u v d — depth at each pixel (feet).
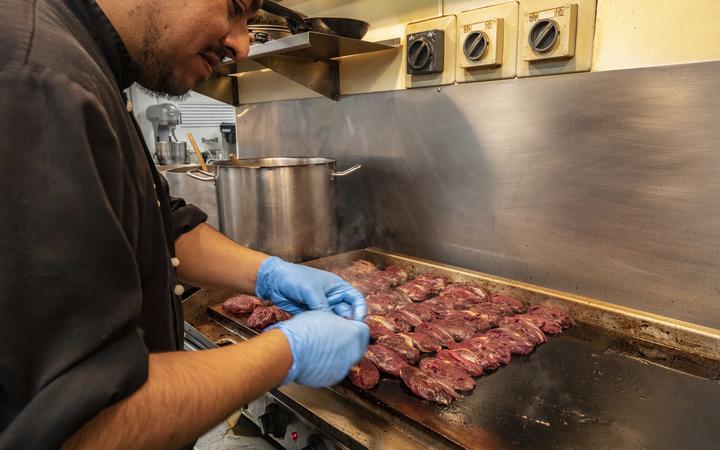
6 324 1.91
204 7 2.70
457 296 5.81
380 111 7.14
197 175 7.48
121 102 2.66
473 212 6.31
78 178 2.04
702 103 4.36
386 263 7.15
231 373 2.48
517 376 4.33
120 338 2.18
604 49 4.86
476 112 6.00
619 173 4.97
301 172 6.36
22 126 1.95
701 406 3.81
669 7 4.40
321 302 3.94
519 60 5.45
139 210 2.83
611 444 3.42
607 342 4.86
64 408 1.88
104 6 2.61
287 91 8.63
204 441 5.80
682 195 4.61
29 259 1.95
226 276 4.41
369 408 3.92
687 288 4.72
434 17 6.20
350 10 7.26
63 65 2.10
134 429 2.10
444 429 3.58
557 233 5.55
